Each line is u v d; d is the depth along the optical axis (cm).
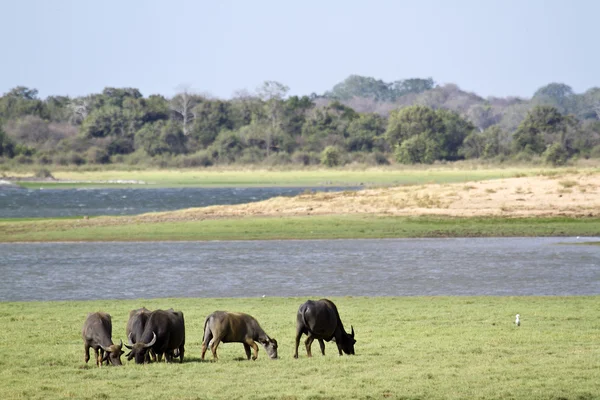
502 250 13275
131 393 4544
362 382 4747
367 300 8500
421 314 7431
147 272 11106
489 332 6469
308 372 5050
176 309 7862
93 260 12350
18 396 4466
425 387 4622
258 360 5453
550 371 4972
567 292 9269
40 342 6212
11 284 10181
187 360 5525
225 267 11525
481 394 4478
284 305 8169
